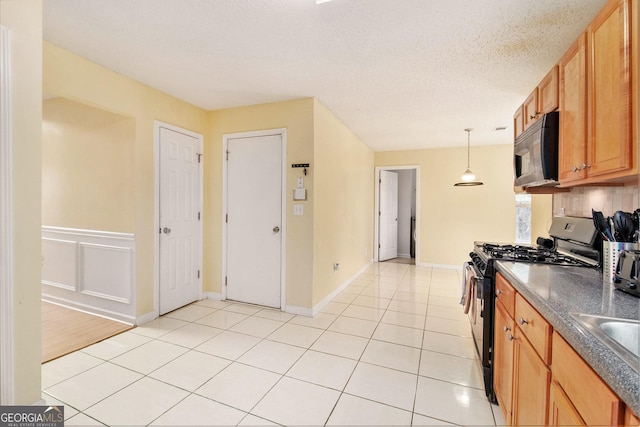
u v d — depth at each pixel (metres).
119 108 2.60
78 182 3.10
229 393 1.85
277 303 3.32
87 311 3.10
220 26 1.90
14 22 1.48
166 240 3.11
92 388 1.88
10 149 1.47
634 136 1.16
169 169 3.13
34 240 1.58
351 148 4.44
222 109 3.53
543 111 2.06
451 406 1.75
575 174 1.59
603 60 1.33
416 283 4.48
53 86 2.15
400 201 6.93
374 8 1.70
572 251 2.11
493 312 1.87
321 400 1.79
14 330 1.50
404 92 2.94
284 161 3.24
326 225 3.49
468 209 5.39
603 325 0.96
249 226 3.44
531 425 1.22
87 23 1.88
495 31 1.92
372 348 2.44
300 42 2.07
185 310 3.24
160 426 1.57
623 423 0.67
